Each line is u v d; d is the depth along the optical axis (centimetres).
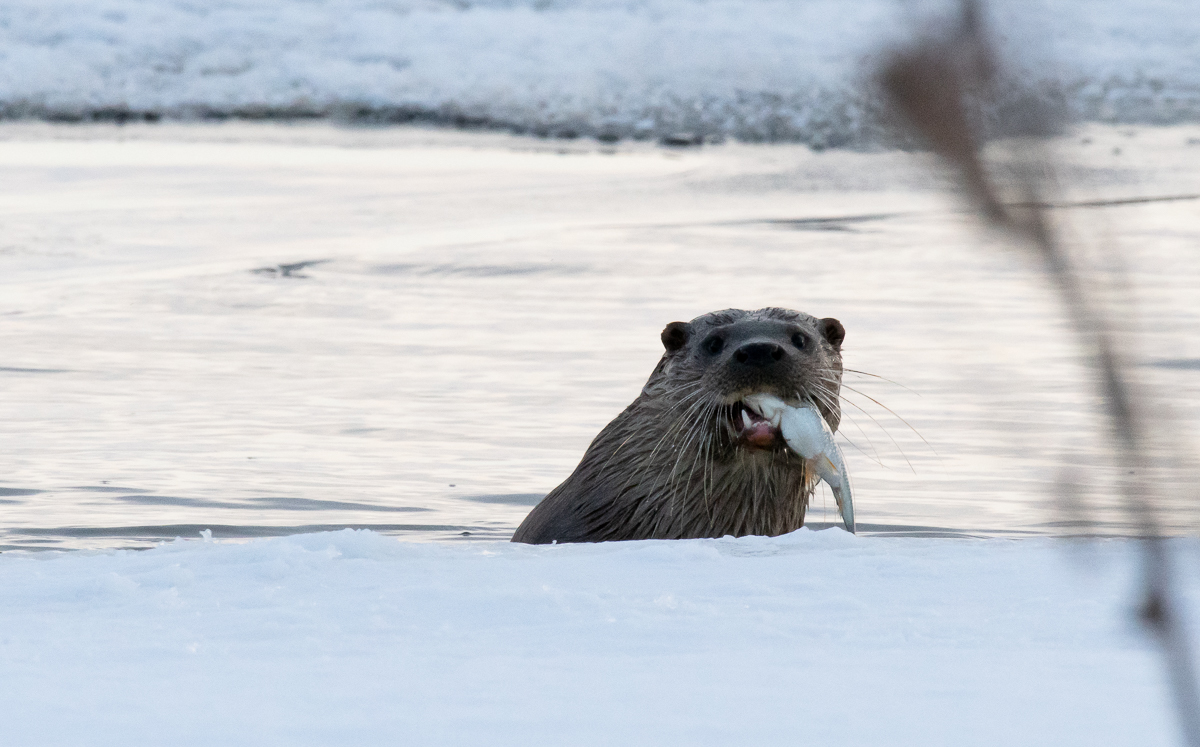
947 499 1415
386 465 1580
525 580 625
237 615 532
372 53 6112
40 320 2508
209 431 1739
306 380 2059
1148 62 5562
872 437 1705
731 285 2895
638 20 6322
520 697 371
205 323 2512
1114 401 152
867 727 335
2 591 605
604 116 5641
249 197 4128
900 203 4066
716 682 390
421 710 355
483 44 6175
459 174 4647
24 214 3744
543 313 2625
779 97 5641
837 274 3019
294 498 1426
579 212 3919
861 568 646
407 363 2191
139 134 5372
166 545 751
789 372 1062
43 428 1747
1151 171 3803
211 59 6025
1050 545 732
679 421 1134
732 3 6412
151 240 3409
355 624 514
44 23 6103
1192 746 196
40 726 339
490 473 1552
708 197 4203
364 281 2939
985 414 1761
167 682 396
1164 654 199
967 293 2773
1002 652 443
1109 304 143
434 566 656
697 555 680
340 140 5353
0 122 5472
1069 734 326
